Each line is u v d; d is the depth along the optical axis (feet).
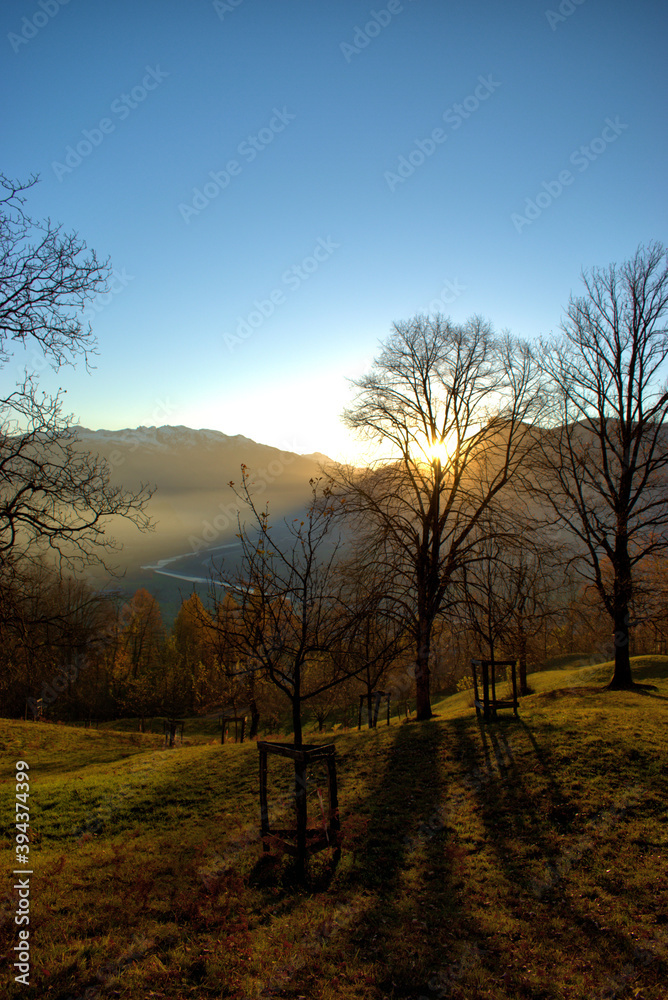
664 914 25.77
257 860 33.83
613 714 56.95
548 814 37.09
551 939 24.88
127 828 43.09
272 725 144.36
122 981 21.81
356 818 38.88
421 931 26.00
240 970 22.77
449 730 58.03
